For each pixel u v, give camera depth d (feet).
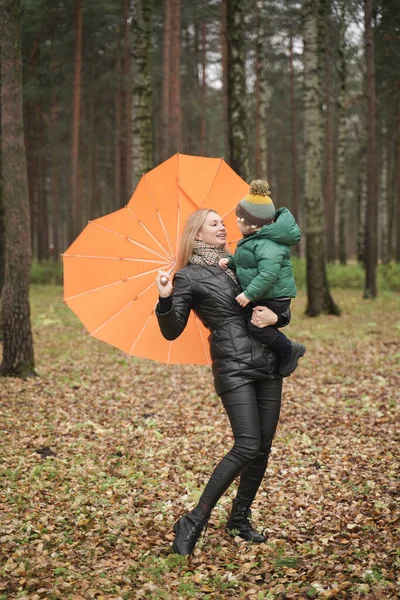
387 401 23.77
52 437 20.03
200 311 12.22
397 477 15.67
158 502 14.73
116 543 12.60
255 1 66.28
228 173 13.58
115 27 77.61
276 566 11.42
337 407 23.57
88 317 13.20
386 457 17.29
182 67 97.55
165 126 62.54
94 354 36.06
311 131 50.49
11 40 27.55
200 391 27.04
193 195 13.50
